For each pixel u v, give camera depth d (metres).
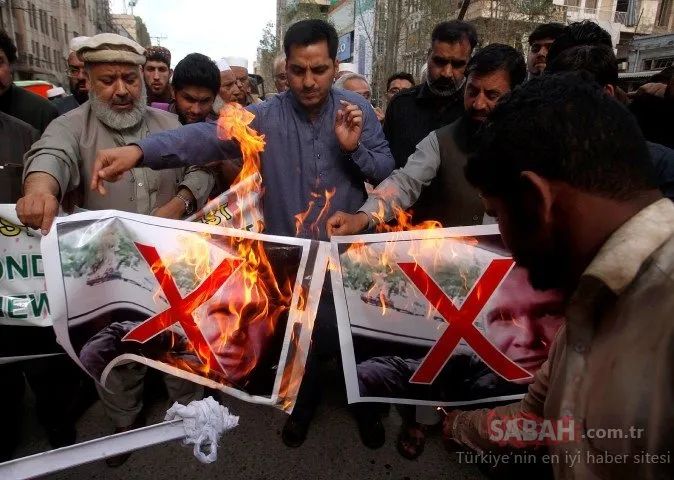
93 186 1.53
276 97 1.94
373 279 1.69
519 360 1.66
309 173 1.89
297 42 1.72
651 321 0.53
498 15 12.21
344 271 1.69
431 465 2.01
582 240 0.60
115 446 0.89
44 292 1.72
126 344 1.69
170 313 1.69
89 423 2.24
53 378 2.01
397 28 12.70
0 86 2.58
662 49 13.24
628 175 0.57
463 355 1.69
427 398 1.73
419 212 1.97
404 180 1.80
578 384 0.62
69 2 39.56
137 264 1.65
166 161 1.67
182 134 1.70
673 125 2.42
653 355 0.52
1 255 1.66
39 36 33.41
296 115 1.88
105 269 1.63
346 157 1.88
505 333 1.66
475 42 2.39
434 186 1.88
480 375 1.70
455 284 1.66
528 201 0.62
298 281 1.69
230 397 2.44
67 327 1.61
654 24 18.02
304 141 1.88
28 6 31.58
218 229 1.67
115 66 1.79
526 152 0.59
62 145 1.71
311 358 2.04
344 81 4.14
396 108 2.62
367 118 1.95
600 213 0.58
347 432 2.21
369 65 19.53
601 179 0.56
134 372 1.97
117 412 2.01
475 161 0.67
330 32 1.76
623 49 14.61
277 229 1.95
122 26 61.28
